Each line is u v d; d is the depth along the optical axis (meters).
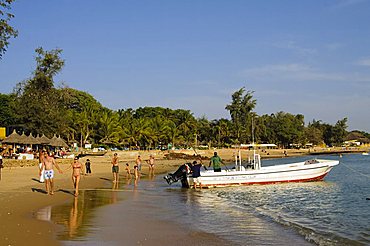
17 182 26.25
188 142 110.62
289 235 12.97
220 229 13.64
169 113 130.12
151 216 15.89
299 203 21.59
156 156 80.25
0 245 10.23
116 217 15.27
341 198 23.72
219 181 28.72
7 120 66.81
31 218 14.02
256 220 15.68
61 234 11.80
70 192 22.59
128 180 34.72
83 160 57.84
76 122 82.44
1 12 32.00
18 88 66.94
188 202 20.91
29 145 60.09
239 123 111.19
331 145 162.00
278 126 129.38
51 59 66.88
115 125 88.25
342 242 12.49
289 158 98.19
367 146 159.50
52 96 66.50
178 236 12.29
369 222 16.12
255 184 29.83
